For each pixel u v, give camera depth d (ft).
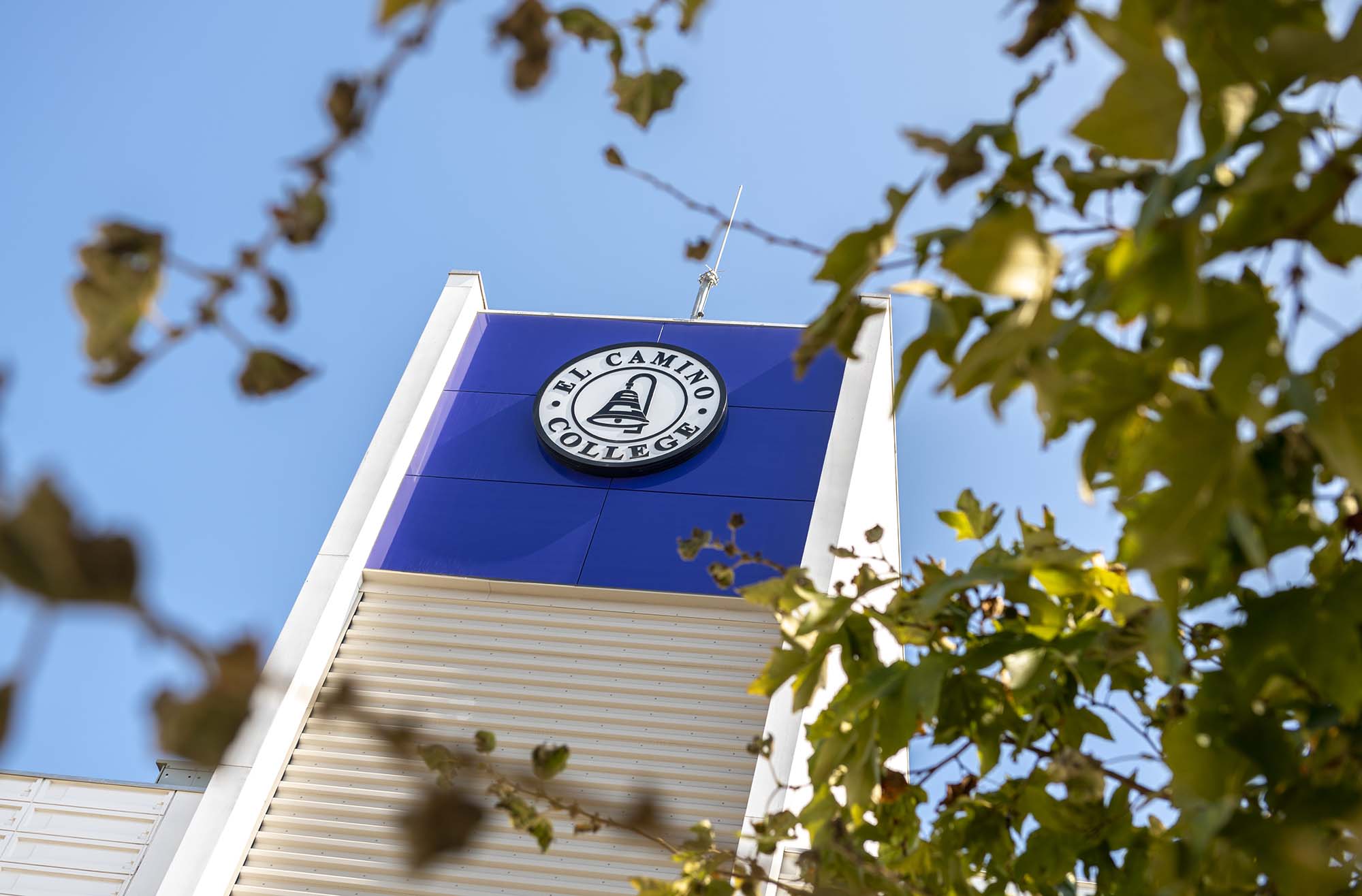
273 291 2.58
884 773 7.31
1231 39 3.01
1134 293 3.04
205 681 1.34
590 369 26.78
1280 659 4.95
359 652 22.34
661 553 23.34
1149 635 5.34
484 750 4.94
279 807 20.16
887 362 28.40
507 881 18.74
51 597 1.20
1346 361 3.00
